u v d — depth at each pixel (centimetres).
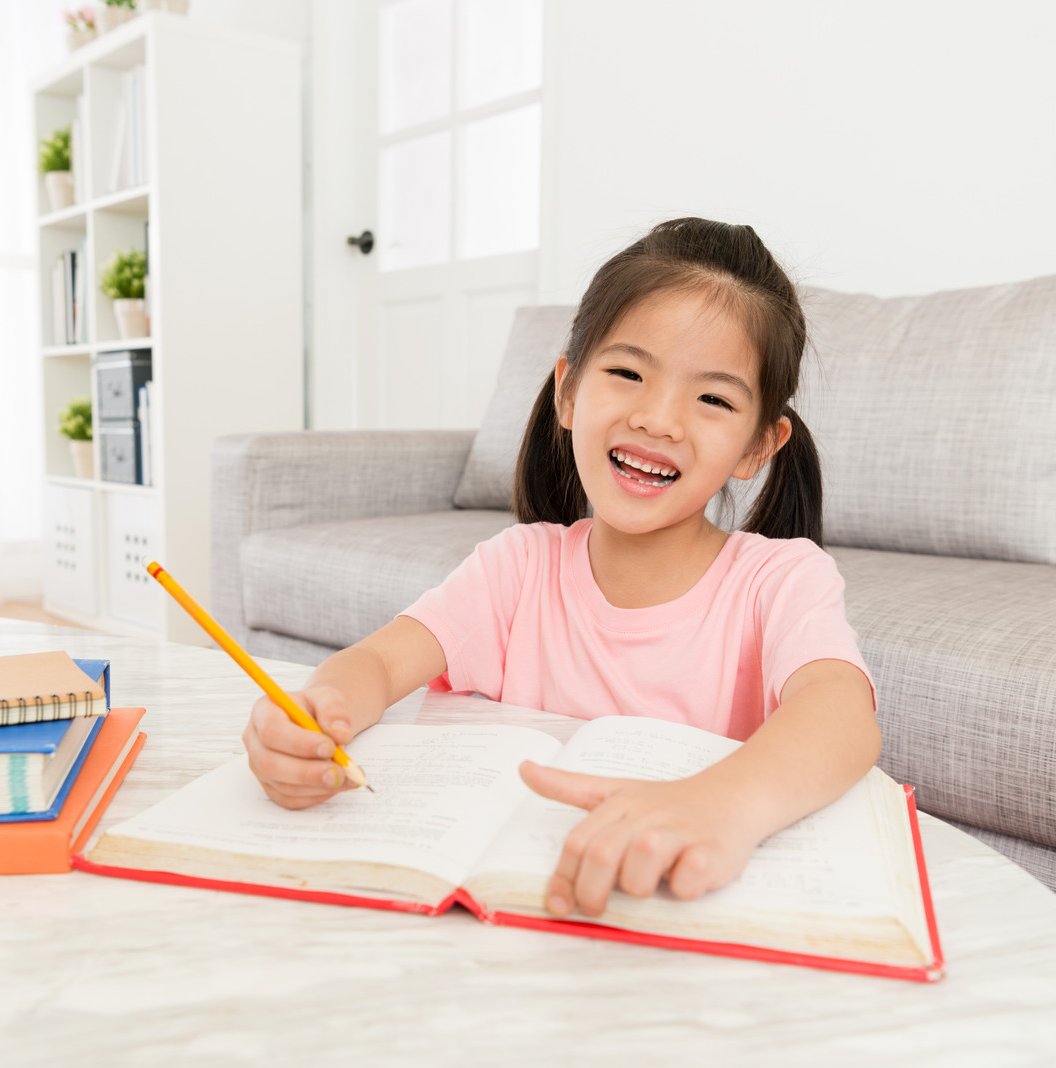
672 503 82
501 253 292
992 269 190
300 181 315
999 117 187
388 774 64
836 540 162
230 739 77
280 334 314
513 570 100
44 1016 42
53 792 59
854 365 162
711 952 47
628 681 92
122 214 315
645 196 244
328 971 45
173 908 51
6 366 358
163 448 288
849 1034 41
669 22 236
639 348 80
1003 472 144
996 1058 39
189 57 288
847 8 206
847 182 209
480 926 50
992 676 101
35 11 357
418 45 311
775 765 56
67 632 119
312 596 176
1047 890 54
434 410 317
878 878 50
